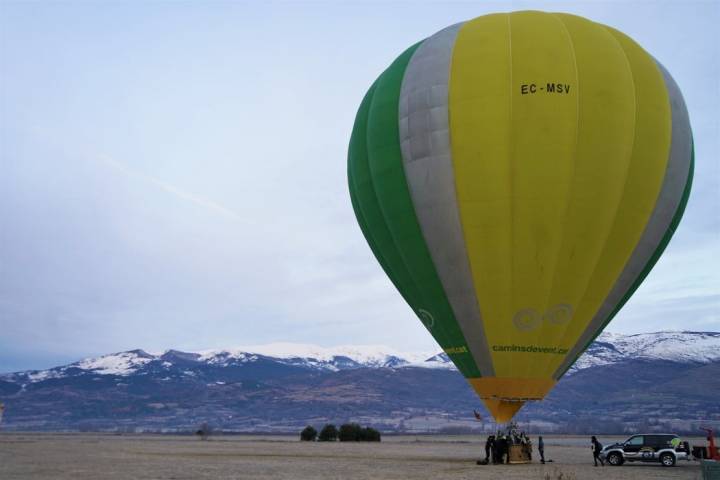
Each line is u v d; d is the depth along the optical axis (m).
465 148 29.95
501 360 30.66
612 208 29.69
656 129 30.38
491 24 32.00
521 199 29.41
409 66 32.75
